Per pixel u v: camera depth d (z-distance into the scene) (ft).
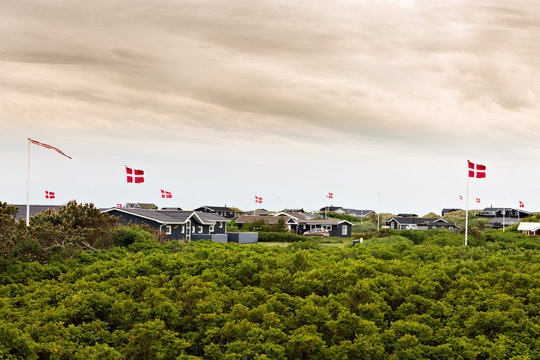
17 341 38.63
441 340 46.73
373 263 69.21
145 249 91.04
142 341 42.55
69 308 47.85
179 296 51.72
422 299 53.93
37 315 46.50
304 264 66.49
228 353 40.63
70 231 81.61
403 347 43.91
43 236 76.28
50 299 52.65
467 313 51.06
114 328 49.47
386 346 45.16
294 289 56.65
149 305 49.14
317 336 42.93
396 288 56.65
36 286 58.03
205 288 52.70
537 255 84.79
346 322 45.88
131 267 64.69
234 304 50.62
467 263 70.59
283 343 42.52
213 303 48.65
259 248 86.38
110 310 49.32
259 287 58.13
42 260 73.05
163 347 41.93
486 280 63.41
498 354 42.73
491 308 52.39
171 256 73.00
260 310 46.98
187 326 47.14
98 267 66.28
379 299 53.31
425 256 87.66
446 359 43.21
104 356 39.52
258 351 40.47
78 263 72.13
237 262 65.36
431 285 58.59
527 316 50.26
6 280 62.44
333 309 49.55
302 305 50.42
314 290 56.95
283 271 61.93
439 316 52.39
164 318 47.37
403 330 46.73
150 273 64.08
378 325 48.98
